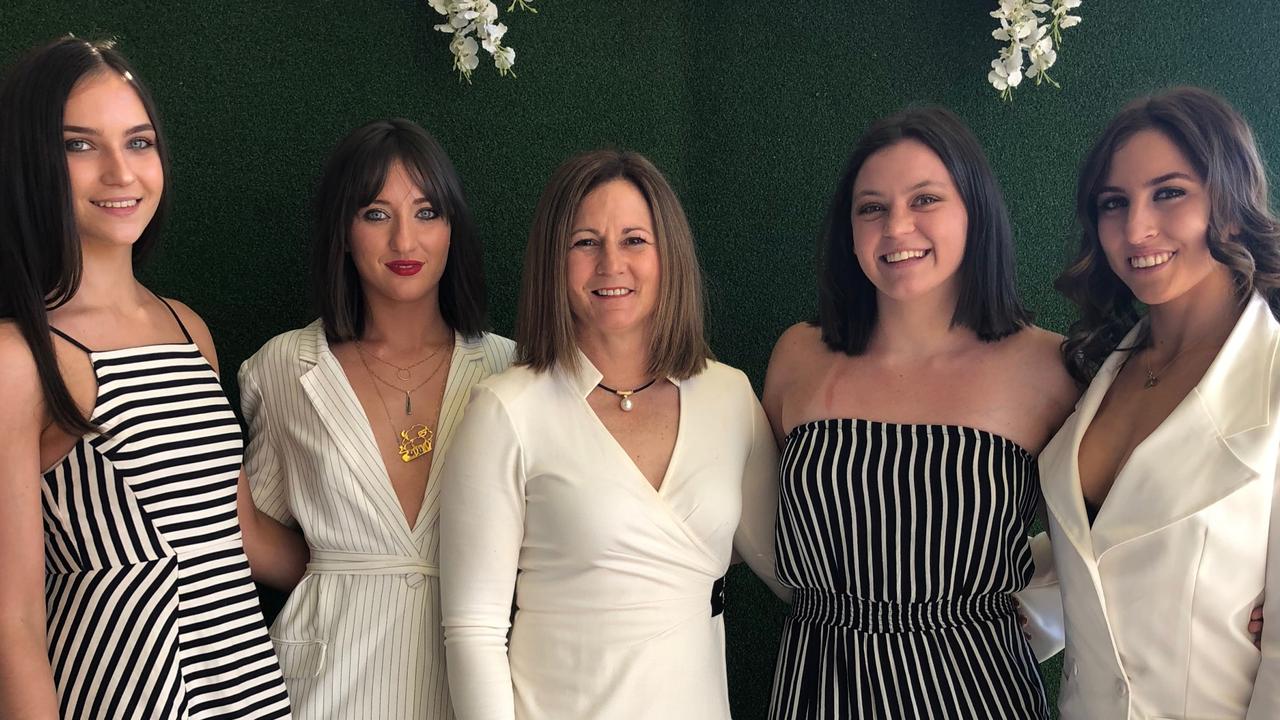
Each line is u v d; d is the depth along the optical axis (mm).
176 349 1475
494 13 2109
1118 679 1402
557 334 1521
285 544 1787
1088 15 2275
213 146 2031
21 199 1294
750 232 2410
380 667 1622
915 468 1570
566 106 2326
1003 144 2314
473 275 1846
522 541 1539
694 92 2428
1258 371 1312
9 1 1880
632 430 1561
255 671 1522
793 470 1665
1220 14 2273
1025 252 2342
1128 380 1521
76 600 1359
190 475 1447
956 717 1534
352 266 1784
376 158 1688
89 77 1336
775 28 2369
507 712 1458
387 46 2160
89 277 1407
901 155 1571
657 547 1496
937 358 1668
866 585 1598
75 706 1346
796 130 2373
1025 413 1608
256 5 2045
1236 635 1324
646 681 1466
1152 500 1343
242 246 2076
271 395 1754
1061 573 1503
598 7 2338
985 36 2291
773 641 2463
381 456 1706
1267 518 1295
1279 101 2285
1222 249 1354
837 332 1753
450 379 1770
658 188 1541
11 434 1272
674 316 1570
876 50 2326
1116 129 1470
